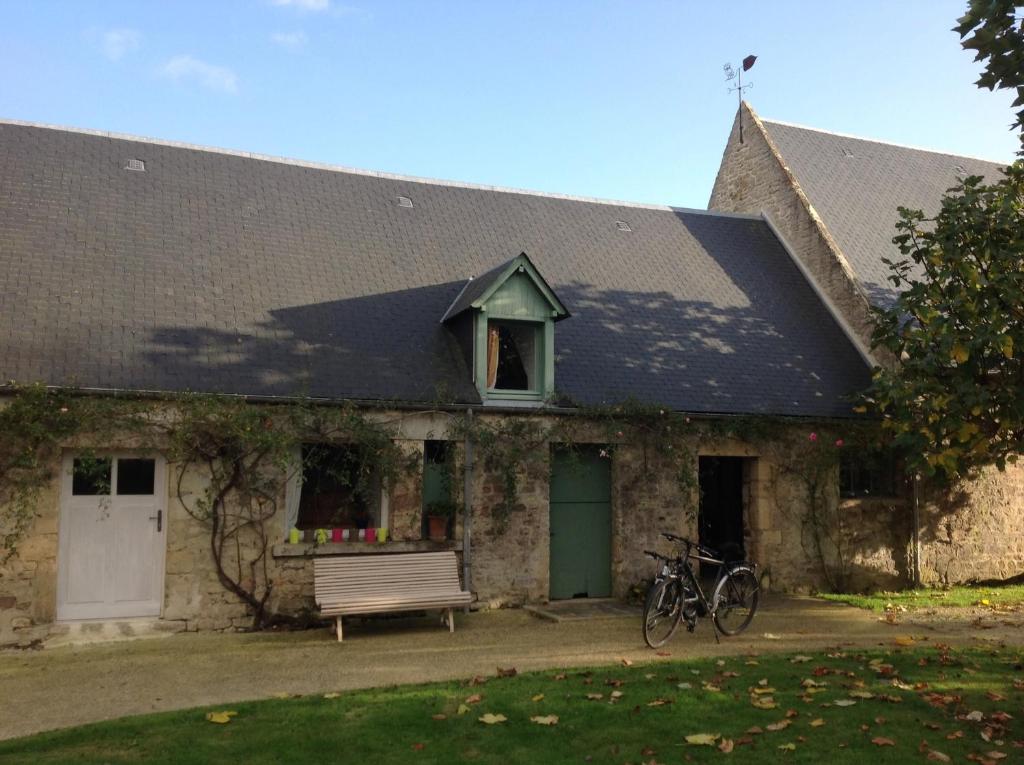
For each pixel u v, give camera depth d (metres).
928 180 18.45
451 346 11.60
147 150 13.17
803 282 15.74
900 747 5.40
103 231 11.34
